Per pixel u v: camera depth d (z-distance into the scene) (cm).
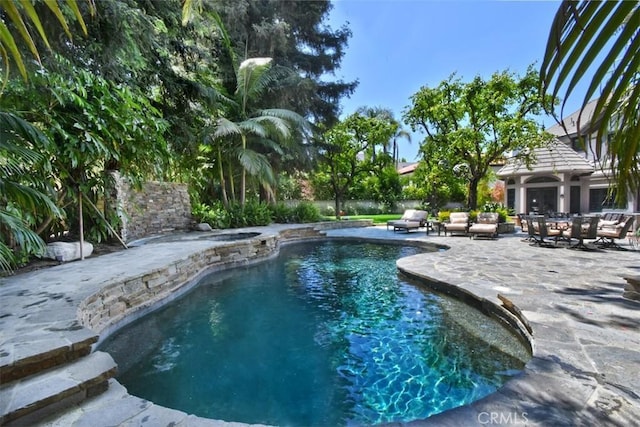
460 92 1311
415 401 262
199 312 462
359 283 608
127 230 822
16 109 441
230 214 1254
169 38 821
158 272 484
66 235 664
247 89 1228
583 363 238
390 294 536
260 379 294
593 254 723
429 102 1388
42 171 486
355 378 295
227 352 345
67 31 89
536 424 175
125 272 449
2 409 183
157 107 957
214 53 1177
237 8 1165
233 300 515
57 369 224
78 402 207
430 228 1313
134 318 427
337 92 1662
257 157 1221
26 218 466
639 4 80
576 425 173
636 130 96
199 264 642
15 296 341
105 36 526
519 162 1574
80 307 314
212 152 1298
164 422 188
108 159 612
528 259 666
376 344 359
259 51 1354
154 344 363
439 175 1444
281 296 534
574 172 1459
